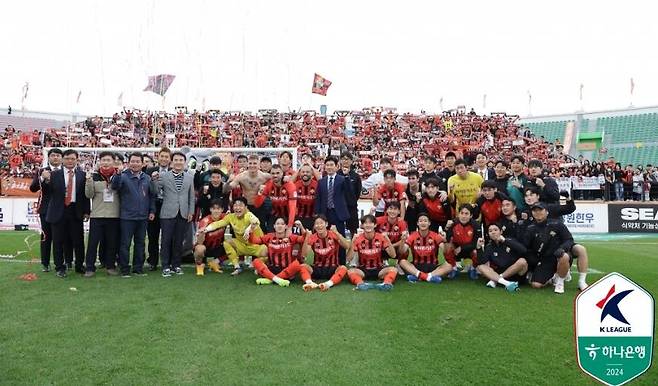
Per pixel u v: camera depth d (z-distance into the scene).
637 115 34.81
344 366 4.02
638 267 9.04
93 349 4.40
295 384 3.67
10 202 16.44
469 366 4.05
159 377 3.80
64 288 6.83
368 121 34.62
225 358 4.18
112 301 6.10
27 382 3.71
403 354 4.30
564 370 3.98
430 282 7.41
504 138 31.84
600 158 33.72
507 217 7.49
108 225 7.78
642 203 17.56
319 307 5.84
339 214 7.91
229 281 7.43
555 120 38.22
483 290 6.86
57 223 7.59
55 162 7.63
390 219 7.99
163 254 7.80
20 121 36.06
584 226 17.95
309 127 32.28
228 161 11.70
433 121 34.44
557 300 6.29
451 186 8.32
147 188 7.86
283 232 7.45
